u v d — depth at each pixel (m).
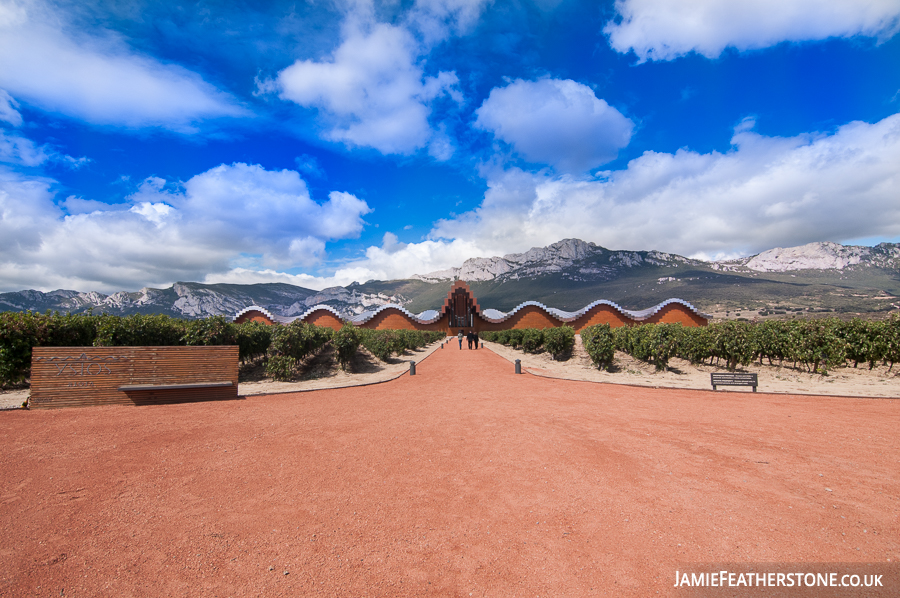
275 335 17.12
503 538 4.31
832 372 17.23
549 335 26.94
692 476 6.01
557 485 5.72
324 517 4.77
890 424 9.08
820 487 5.55
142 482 5.71
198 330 16.03
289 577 3.64
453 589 3.49
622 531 4.43
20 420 8.99
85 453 6.86
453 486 5.71
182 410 10.53
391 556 3.99
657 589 3.43
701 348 19.67
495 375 18.91
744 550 4.01
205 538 4.27
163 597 3.35
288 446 7.54
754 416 10.02
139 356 11.41
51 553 3.93
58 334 13.36
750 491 5.44
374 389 14.80
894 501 5.07
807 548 4.02
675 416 10.07
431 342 53.16
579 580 3.59
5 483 5.55
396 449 7.40
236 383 12.63
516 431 8.67
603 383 16.02
